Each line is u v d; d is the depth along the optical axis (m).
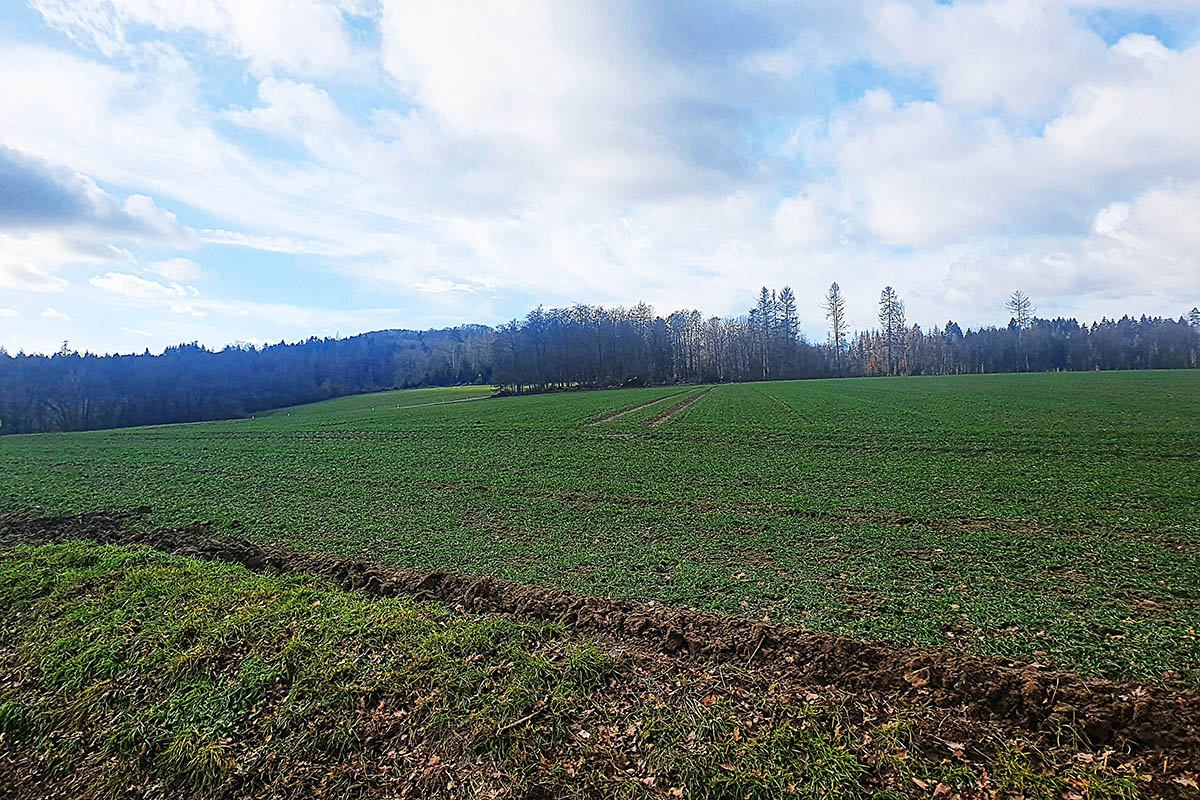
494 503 17.67
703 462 23.94
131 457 31.12
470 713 6.40
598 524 14.90
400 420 48.34
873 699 6.39
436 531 14.68
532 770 5.62
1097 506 14.94
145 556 12.62
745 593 9.82
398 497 19.00
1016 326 125.88
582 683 6.91
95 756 6.27
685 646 7.81
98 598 9.92
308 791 5.59
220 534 14.98
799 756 5.56
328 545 13.75
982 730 5.79
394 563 12.23
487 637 7.99
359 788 5.57
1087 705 5.91
